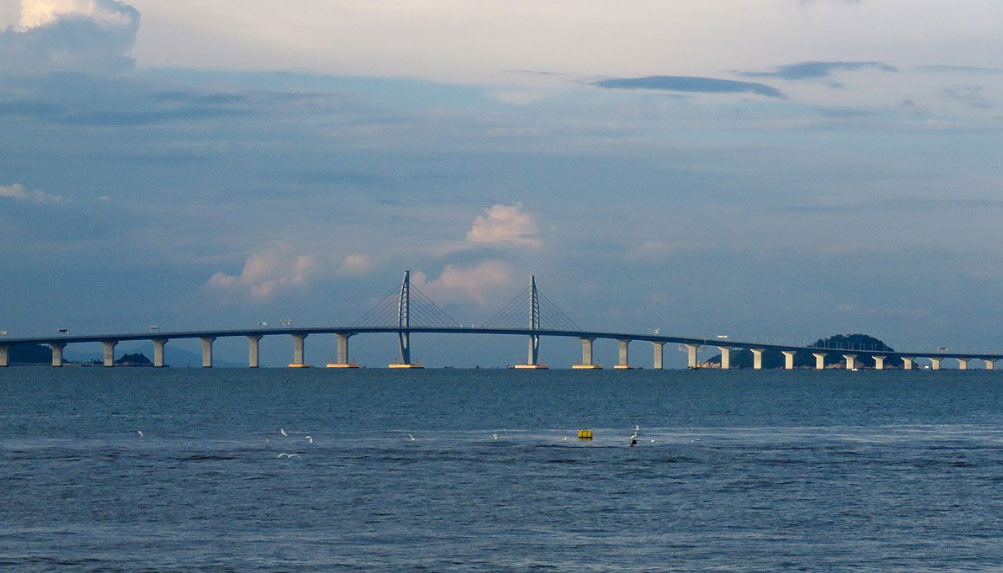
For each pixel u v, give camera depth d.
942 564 82.25
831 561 82.94
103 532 92.69
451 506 106.12
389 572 78.81
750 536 92.12
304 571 79.00
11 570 78.81
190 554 84.12
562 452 153.50
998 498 112.06
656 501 109.38
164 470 131.38
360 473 129.12
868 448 162.12
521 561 82.44
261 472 129.75
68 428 198.12
